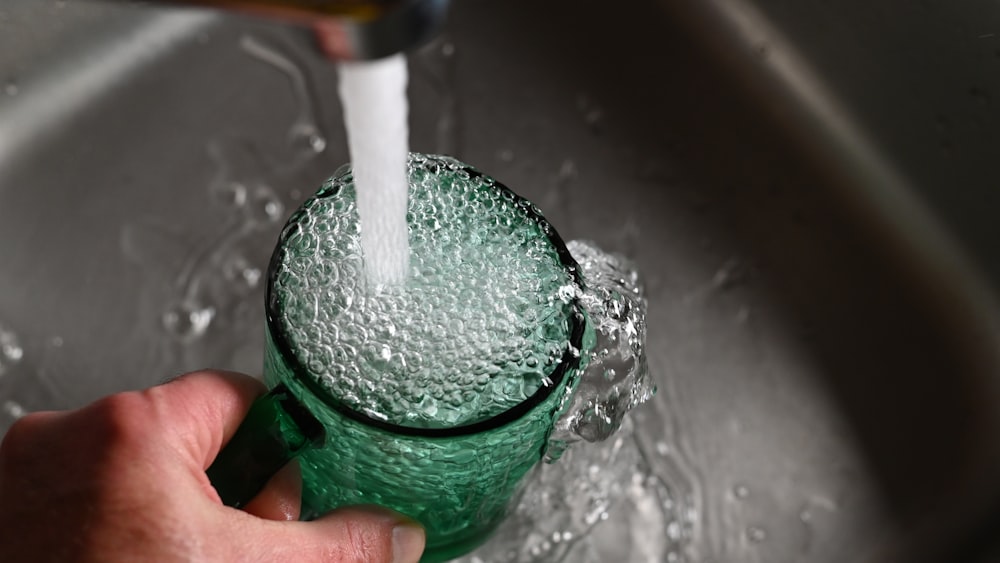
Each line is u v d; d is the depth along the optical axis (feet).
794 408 1.88
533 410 1.33
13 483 1.32
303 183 2.01
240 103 2.05
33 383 1.86
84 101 2.03
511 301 1.39
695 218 2.01
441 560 1.54
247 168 2.01
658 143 2.05
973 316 1.88
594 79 2.08
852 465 1.84
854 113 1.97
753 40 2.04
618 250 1.98
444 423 1.31
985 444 1.82
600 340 1.48
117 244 1.95
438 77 2.09
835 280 1.94
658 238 1.99
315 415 1.34
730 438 1.87
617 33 2.09
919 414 1.86
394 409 1.32
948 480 1.81
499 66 2.10
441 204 1.45
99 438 1.31
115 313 1.91
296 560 1.35
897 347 1.90
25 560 1.30
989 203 1.86
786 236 1.98
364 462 1.37
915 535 1.78
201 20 2.08
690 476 1.84
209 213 1.98
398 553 1.41
